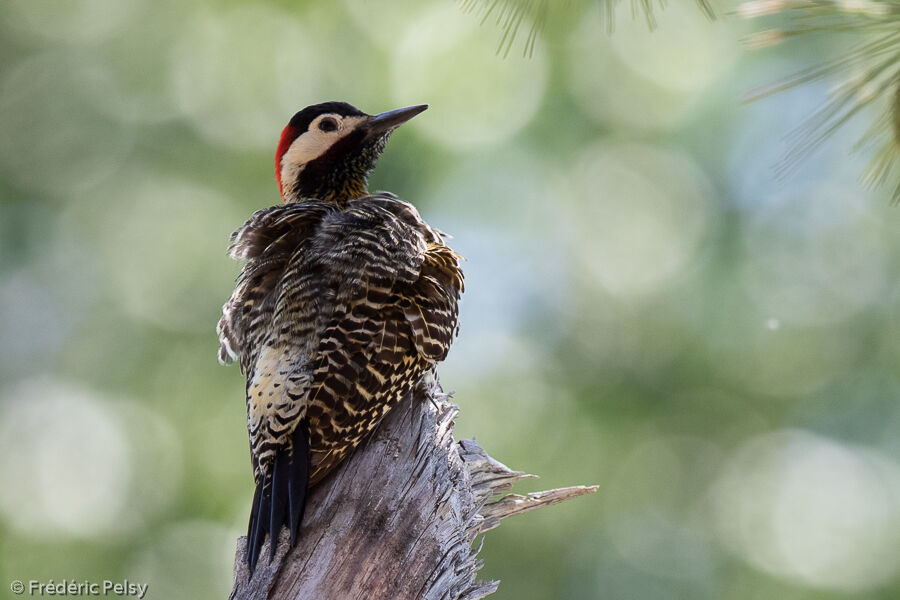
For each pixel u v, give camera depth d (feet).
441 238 25.98
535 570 42.29
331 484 19.93
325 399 20.48
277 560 18.53
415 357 21.80
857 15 16.88
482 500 21.36
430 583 18.35
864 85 17.42
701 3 18.24
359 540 18.72
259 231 24.13
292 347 21.21
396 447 20.48
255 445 20.58
